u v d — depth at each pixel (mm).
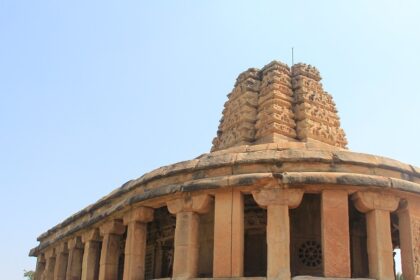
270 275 14078
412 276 14906
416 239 15430
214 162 16281
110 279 19469
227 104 23172
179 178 17109
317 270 16453
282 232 14438
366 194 15023
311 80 22312
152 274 21656
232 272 14617
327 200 14773
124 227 20141
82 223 22703
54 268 28422
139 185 18750
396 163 16359
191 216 16047
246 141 20672
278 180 14766
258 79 22516
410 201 15703
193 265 15648
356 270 17375
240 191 15438
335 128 21969
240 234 15008
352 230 17844
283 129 20172
